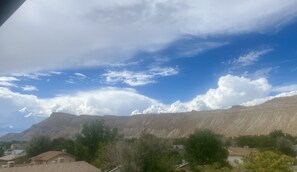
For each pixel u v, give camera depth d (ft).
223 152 176.86
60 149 240.94
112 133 235.20
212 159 170.81
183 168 177.27
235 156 187.62
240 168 105.60
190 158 177.88
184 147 194.29
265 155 104.83
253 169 101.55
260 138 260.42
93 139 227.61
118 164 143.54
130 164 141.79
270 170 98.94
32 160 195.93
